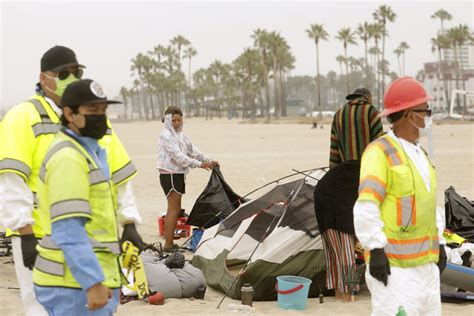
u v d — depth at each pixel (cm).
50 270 384
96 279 367
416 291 438
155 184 2056
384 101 462
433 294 451
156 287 768
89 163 384
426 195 446
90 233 384
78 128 386
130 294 765
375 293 443
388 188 446
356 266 775
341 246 759
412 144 457
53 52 474
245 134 6138
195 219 1034
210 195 1035
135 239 450
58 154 376
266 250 786
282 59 15600
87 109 382
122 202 463
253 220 845
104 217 389
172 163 1029
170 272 784
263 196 873
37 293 391
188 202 1664
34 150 480
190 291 785
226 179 2152
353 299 771
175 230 1139
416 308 439
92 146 392
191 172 2397
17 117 479
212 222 1025
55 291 383
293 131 6788
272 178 2186
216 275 830
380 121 761
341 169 751
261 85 17612
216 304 760
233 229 870
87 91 381
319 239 785
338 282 767
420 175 447
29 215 450
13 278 873
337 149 788
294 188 848
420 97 453
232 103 19788
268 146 4097
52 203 369
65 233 366
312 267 784
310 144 4281
